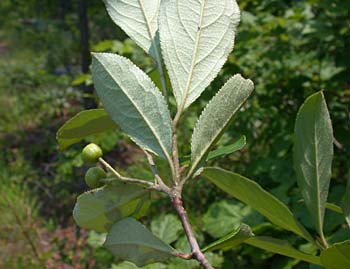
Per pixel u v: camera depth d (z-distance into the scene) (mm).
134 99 149
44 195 992
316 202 167
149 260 152
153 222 507
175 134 151
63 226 910
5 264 782
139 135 149
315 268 313
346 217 176
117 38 1199
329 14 595
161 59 166
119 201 160
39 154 1192
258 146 714
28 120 1356
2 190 920
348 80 578
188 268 472
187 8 156
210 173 160
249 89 148
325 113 163
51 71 1556
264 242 179
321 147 165
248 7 760
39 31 1681
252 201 165
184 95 154
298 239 417
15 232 821
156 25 169
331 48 643
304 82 621
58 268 792
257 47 700
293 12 675
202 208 677
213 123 149
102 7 1089
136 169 831
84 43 985
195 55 155
